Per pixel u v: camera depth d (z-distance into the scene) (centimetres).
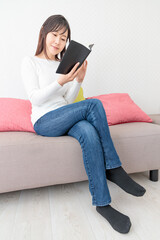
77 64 107
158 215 104
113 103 177
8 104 155
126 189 99
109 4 214
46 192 135
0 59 196
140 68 230
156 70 235
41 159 116
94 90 221
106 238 88
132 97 232
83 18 209
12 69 200
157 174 147
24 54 201
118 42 221
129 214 105
